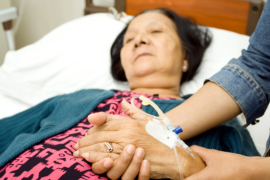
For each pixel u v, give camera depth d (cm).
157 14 137
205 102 75
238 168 61
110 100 100
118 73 143
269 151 69
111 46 151
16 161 79
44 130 90
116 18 177
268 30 65
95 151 67
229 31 156
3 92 151
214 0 161
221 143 88
